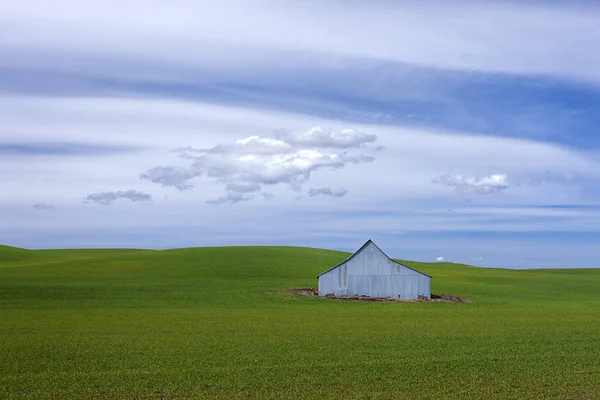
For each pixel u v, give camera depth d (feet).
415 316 169.27
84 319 153.69
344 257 418.51
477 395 79.15
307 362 99.66
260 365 96.78
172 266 317.42
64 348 110.83
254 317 161.79
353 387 82.79
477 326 148.25
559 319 166.61
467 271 440.86
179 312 171.83
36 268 314.55
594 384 85.61
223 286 247.91
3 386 80.94
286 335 129.49
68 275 281.54
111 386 81.71
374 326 145.69
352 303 204.85
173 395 77.51
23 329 135.23
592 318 170.09
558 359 104.22
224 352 108.17
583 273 535.19
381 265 225.35
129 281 260.42
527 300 232.53
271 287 247.91
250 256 364.58
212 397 76.64
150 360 100.01
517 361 102.01
